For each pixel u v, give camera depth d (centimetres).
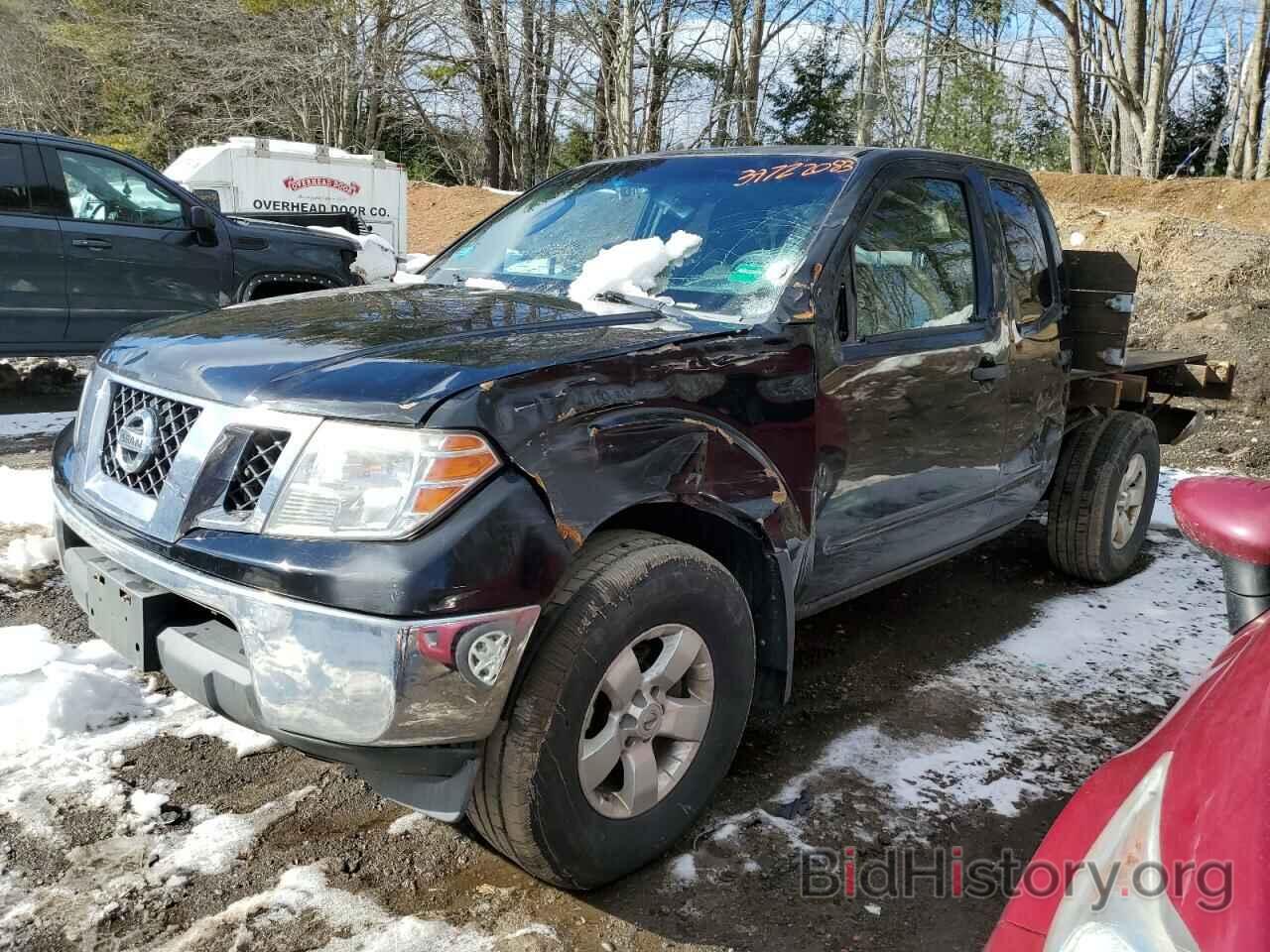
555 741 238
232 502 238
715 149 412
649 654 270
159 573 241
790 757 337
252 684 228
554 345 262
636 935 251
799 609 340
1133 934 135
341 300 322
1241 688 172
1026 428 436
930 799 316
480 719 226
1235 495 218
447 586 217
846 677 400
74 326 753
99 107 2977
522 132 2498
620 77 1630
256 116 2397
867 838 295
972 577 528
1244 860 134
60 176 744
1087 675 412
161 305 788
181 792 296
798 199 351
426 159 2931
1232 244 1416
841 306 328
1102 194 1845
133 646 252
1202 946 126
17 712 324
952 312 387
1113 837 158
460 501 223
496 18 1944
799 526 306
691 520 292
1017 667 417
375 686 216
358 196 1712
